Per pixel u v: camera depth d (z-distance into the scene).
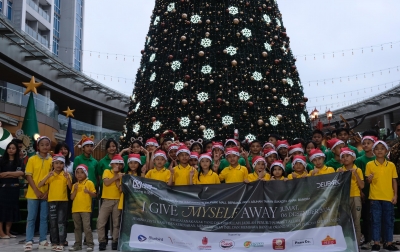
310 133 11.66
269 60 11.29
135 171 7.80
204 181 7.47
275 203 6.79
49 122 25.52
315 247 6.60
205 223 6.85
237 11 11.27
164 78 11.28
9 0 33.53
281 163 7.41
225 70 10.80
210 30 11.19
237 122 10.56
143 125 11.34
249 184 6.90
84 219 7.53
